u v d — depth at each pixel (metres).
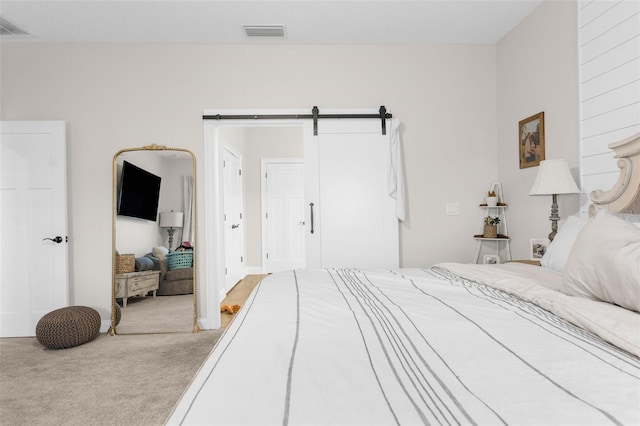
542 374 0.78
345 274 2.18
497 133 3.80
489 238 3.59
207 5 3.02
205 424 0.62
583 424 0.60
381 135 3.74
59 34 3.45
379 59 3.76
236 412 0.66
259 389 0.74
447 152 3.79
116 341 3.29
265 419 0.64
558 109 2.88
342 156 3.74
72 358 2.88
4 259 3.47
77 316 3.15
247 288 5.59
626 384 0.73
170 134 3.65
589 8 2.51
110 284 3.60
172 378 2.50
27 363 2.78
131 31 3.42
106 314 3.61
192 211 3.64
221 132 4.72
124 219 3.61
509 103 3.57
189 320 3.59
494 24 3.40
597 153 2.47
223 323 3.80
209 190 3.67
